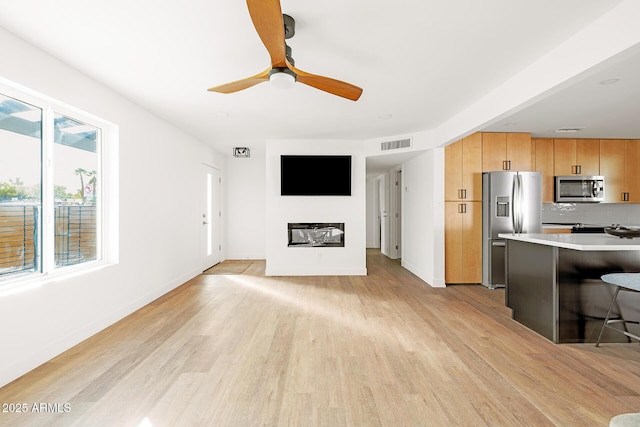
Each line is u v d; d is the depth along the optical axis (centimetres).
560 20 197
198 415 175
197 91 316
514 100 279
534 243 296
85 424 167
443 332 294
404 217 616
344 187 530
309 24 202
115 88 309
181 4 181
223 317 332
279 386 204
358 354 249
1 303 203
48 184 253
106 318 304
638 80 286
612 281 243
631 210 559
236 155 608
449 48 232
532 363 235
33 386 202
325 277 525
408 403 186
